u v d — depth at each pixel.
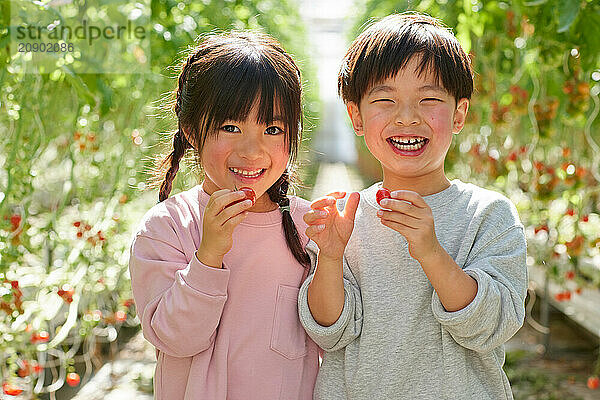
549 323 5.06
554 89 3.71
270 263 1.52
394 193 1.27
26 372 2.80
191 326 1.36
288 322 1.51
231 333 1.48
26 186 2.91
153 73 3.90
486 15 3.36
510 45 3.85
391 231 1.49
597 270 3.91
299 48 9.68
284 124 1.43
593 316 4.01
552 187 3.61
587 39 2.81
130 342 4.61
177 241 1.48
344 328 1.45
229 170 1.43
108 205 3.86
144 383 3.83
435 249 1.29
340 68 1.56
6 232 2.80
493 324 1.33
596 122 3.68
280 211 1.57
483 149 4.44
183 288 1.35
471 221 1.45
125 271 3.94
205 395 1.44
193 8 4.12
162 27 3.45
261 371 1.48
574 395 3.70
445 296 1.31
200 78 1.43
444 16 3.76
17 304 2.70
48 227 3.29
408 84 1.40
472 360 1.43
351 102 1.51
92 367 4.07
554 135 4.29
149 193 5.11
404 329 1.43
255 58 1.42
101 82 3.20
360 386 1.44
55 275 3.20
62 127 3.85
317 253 1.53
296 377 1.51
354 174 15.41
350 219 1.40
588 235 3.73
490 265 1.38
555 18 2.83
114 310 4.34
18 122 2.81
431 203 1.48
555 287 4.57
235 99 1.38
